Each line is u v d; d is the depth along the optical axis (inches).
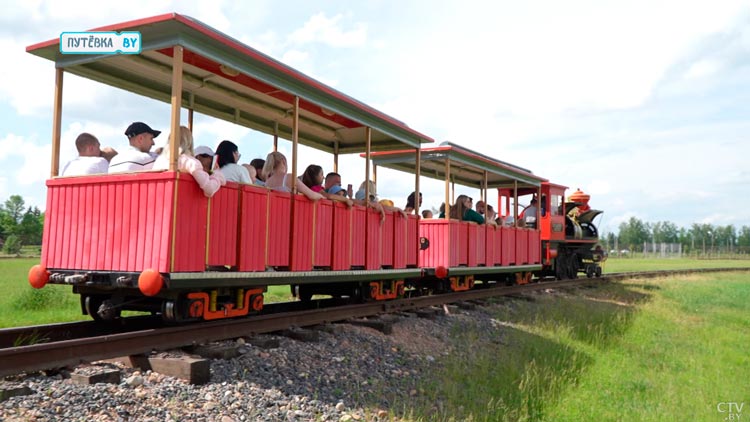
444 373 269.0
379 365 259.9
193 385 187.0
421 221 489.1
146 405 166.7
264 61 259.0
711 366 347.3
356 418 194.5
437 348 313.3
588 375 303.0
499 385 259.6
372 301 371.2
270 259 269.9
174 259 212.7
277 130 363.9
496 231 568.4
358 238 348.5
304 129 381.4
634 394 278.7
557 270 787.4
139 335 201.5
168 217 212.4
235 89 301.4
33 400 153.4
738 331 486.6
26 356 170.1
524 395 251.3
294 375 219.1
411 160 485.4
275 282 269.9
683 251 3710.6
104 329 257.4
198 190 225.6
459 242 492.1
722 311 607.2
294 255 286.4
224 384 192.9
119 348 195.5
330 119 359.9
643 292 751.7
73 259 236.1
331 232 321.1
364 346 278.5
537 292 615.2
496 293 548.1
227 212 243.1
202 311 238.1
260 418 176.7
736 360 366.3
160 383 183.8
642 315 528.7
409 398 226.7
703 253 3494.1
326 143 420.8
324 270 317.7
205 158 247.1
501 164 573.3
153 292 204.2
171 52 240.5
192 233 222.2
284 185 295.6
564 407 247.1
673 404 264.8
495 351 327.9
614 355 357.7
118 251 223.6
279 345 246.4
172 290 225.9
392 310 375.6
